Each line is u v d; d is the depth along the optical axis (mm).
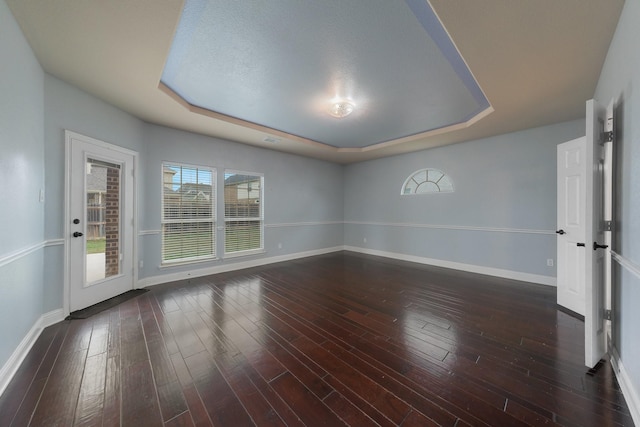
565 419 1352
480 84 2422
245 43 1998
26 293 2002
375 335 2258
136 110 3154
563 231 2863
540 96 2682
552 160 3602
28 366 1797
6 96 1647
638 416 1298
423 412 1401
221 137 4297
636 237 1408
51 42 1904
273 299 3143
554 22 1626
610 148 1841
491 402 1473
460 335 2252
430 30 1845
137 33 1797
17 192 1823
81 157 2680
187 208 4066
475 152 4391
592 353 1761
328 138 4641
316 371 1762
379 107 3213
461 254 4598
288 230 5520
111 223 3105
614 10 1543
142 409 1428
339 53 2125
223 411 1413
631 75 1467
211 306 2910
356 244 6453
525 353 1969
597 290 1798
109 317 2602
